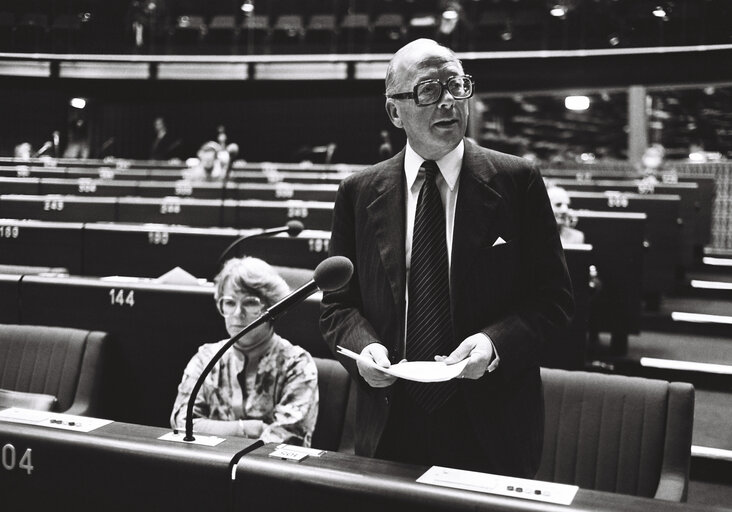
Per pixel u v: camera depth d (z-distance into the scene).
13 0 13.86
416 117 1.67
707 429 4.11
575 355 3.78
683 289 6.94
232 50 14.00
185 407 2.48
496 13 12.75
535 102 13.50
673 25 11.48
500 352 1.59
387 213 1.75
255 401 2.46
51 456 1.52
